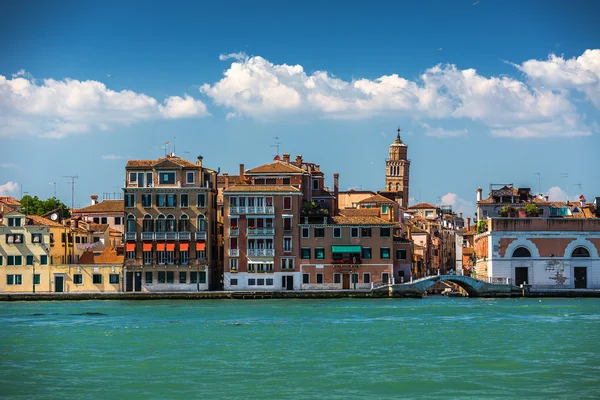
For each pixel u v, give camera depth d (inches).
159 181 6186.0
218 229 6579.7
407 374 2807.6
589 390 2605.8
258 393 2573.8
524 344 3366.1
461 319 4224.9
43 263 6063.0
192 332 3727.9
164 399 2522.1
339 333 3686.0
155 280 6136.8
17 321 4215.1
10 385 2689.5
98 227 6761.8
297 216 6186.0
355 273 6176.2
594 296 5807.1
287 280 6171.3
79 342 3452.3
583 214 7288.4
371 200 7583.7
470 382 2696.9
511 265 6122.1
